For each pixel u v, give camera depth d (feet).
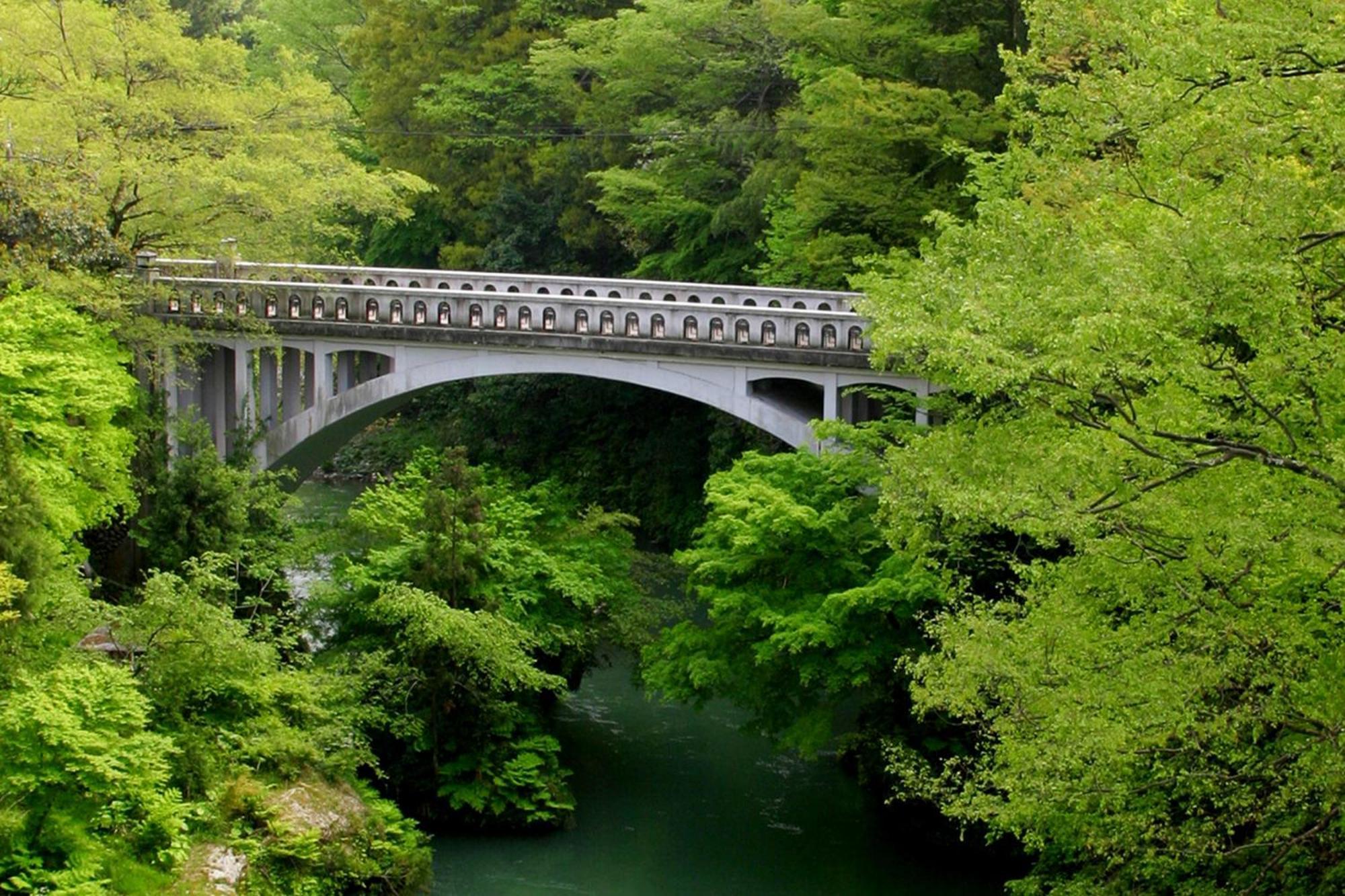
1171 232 49.29
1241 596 52.26
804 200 126.93
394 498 106.73
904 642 91.61
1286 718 51.85
